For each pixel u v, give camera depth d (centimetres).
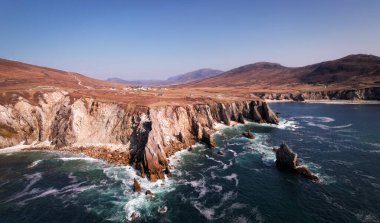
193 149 6725
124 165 5503
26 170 5238
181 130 7419
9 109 6894
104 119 7088
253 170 5359
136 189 4400
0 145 6462
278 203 4034
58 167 5403
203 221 3569
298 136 8169
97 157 5944
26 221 3562
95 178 4894
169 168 5425
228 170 5362
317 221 3550
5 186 4559
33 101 7456
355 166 5459
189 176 5053
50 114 7500
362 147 6819
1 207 3900
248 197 4228
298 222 3538
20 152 6303
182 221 3566
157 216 3681
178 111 7681
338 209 3828
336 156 6125
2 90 7762
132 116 6875
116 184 4659
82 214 3728
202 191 4428
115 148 6303
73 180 4809
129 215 3694
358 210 3791
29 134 6944
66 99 7781
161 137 6525
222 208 3894
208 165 5641
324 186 4569
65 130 6750
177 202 4062
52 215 3703
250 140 7694
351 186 4541
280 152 5512
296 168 5159
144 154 5238
